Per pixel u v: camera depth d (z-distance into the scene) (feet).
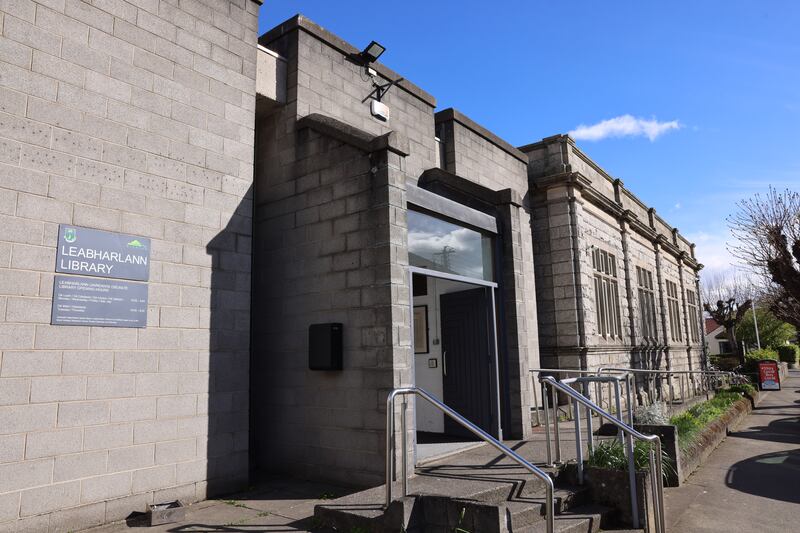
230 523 17.90
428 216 26.16
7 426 16.43
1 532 16.01
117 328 19.19
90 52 19.54
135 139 20.48
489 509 15.47
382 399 21.42
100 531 17.47
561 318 43.21
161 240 20.86
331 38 28.81
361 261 22.84
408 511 16.14
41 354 17.33
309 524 17.56
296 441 24.07
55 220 18.10
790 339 175.52
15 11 17.84
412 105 33.99
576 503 19.57
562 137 45.16
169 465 20.06
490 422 28.35
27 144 17.71
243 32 24.82
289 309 25.16
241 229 23.57
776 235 54.54
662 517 18.88
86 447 18.02
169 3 22.11
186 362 21.04
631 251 57.62
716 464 30.50
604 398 41.47
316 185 24.94
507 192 30.89
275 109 27.20
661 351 63.36
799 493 24.35
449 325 31.12
